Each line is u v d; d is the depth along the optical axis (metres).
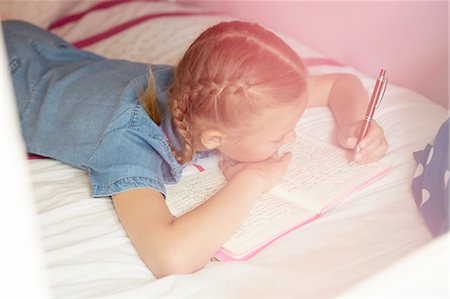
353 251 0.81
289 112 0.91
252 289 0.75
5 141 0.47
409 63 1.39
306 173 1.00
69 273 0.78
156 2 1.80
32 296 0.51
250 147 0.95
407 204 0.92
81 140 1.03
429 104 1.24
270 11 1.67
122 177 0.92
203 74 0.91
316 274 0.77
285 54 0.94
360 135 1.04
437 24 1.30
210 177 1.00
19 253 0.49
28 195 0.49
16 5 1.58
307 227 0.88
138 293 0.74
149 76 1.05
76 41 1.59
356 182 0.97
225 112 0.89
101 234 0.87
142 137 0.96
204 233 0.82
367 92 1.28
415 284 0.72
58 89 1.14
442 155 0.89
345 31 1.50
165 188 0.96
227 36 0.93
